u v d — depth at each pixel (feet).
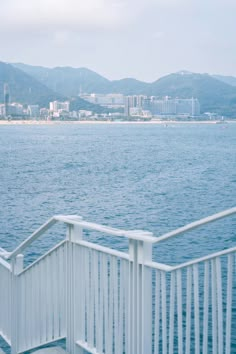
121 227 109.60
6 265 18.26
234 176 206.80
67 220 14.47
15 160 283.59
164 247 77.87
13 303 17.93
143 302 12.32
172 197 151.94
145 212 127.13
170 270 11.62
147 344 12.37
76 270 14.88
